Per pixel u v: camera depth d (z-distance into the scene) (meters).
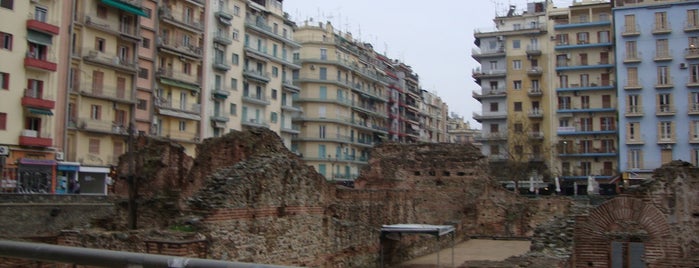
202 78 72.19
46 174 49.84
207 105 72.69
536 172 78.12
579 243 20.34
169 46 66.25
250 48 80.25
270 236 21.42
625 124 76.25
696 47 74.31
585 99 86.81
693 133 73.44
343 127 100.38
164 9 66.12
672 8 75.56
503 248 37.88
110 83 58.03
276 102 86.44
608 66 85.25
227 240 18.97
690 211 20.91
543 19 94.19
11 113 47.69
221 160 26.83
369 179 44.72
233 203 19.45
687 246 20.73
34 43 49.72
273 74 86.06
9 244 4.92
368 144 107.75
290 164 23.22
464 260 32.16
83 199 41.53
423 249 34.59
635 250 20.05
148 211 21.94
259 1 85.94
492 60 93.50
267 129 27.78
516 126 89.62
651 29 76.19
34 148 49.56
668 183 21.22
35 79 49.84
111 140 58.00
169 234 17.14
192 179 26.59
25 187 47.94
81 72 55.00
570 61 88.38
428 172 44.53
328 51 97.81
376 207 32.84
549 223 23.77
